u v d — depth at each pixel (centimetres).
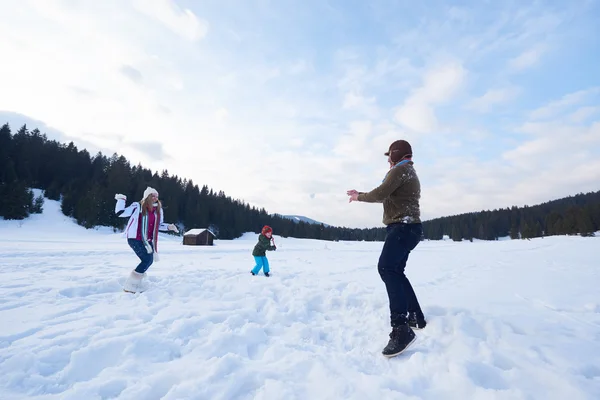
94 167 7719
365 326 294
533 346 219
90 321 266
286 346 234
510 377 176
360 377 181
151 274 546
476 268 822
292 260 1073
